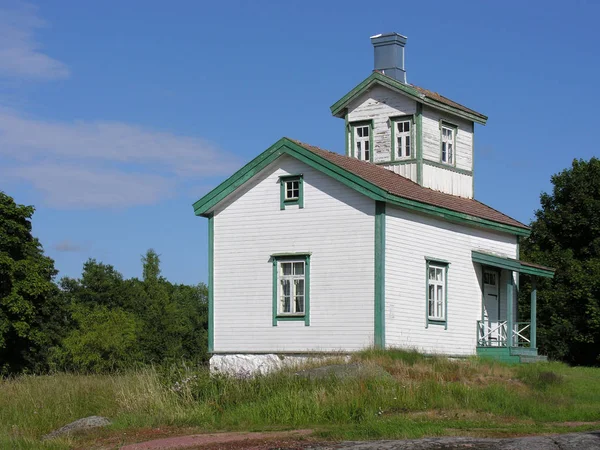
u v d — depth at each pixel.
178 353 65.62
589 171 44.09
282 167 29.89
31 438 19.62
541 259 42.59
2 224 47.59
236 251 30.50
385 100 34.00
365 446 16.02
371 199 28.09
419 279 29.50
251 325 29.88
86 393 24.27
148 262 94.06
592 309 38.66
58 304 57.19
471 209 32.91
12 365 48.75
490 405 20.69
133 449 17.39
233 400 21.72
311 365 25.11
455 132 35.34
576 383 25.55
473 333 32.28
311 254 29.02
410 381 22.14
